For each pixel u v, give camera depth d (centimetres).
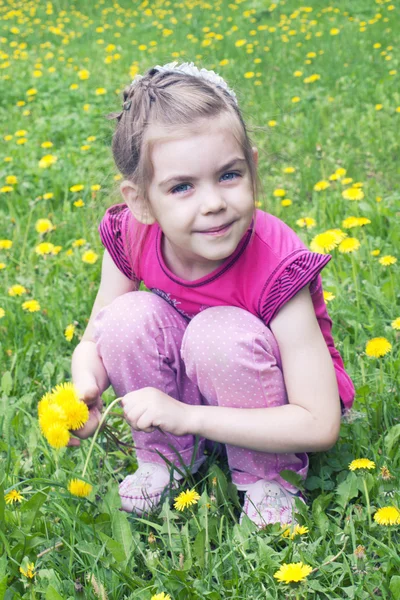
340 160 395
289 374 164
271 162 411
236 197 153
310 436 160
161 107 154
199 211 152
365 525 161
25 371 240
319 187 325
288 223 330
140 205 165
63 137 504
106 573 155
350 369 219
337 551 157
